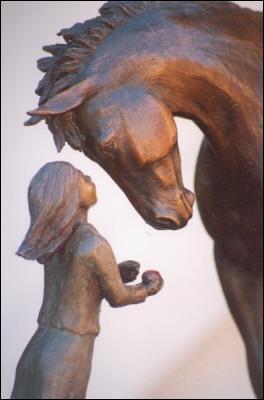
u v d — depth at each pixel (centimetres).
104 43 222
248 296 275
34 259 194
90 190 198
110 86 217
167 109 220
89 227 197
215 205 264
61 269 197
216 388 465
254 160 247
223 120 242
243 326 277
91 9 448
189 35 231
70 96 213
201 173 263
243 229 263
